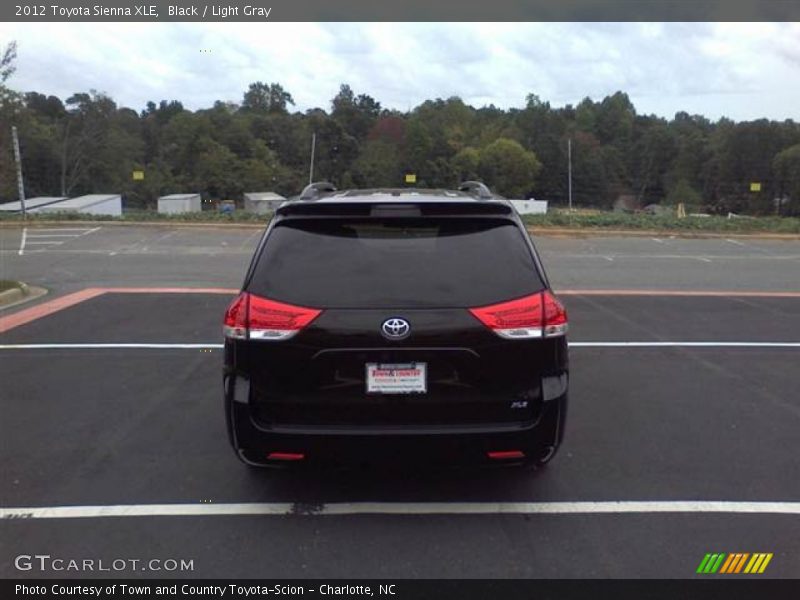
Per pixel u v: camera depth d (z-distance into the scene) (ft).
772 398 19.38
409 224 11.78
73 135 264.72
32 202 143.13
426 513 12.35
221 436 16.12
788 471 14.25
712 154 296.10
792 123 280.51
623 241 83.92
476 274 11.48
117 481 13.66
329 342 11.24
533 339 11.45
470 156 279.69
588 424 17.08
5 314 31.63
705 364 23.22
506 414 11.53
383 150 279.28
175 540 11.41
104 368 22.17
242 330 11.47
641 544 11.30
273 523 11.98
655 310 34.01
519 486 13.44
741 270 55.42
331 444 11.30
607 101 383.24
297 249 11.60
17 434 16.24
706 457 14.97
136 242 71.61
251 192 260.42
